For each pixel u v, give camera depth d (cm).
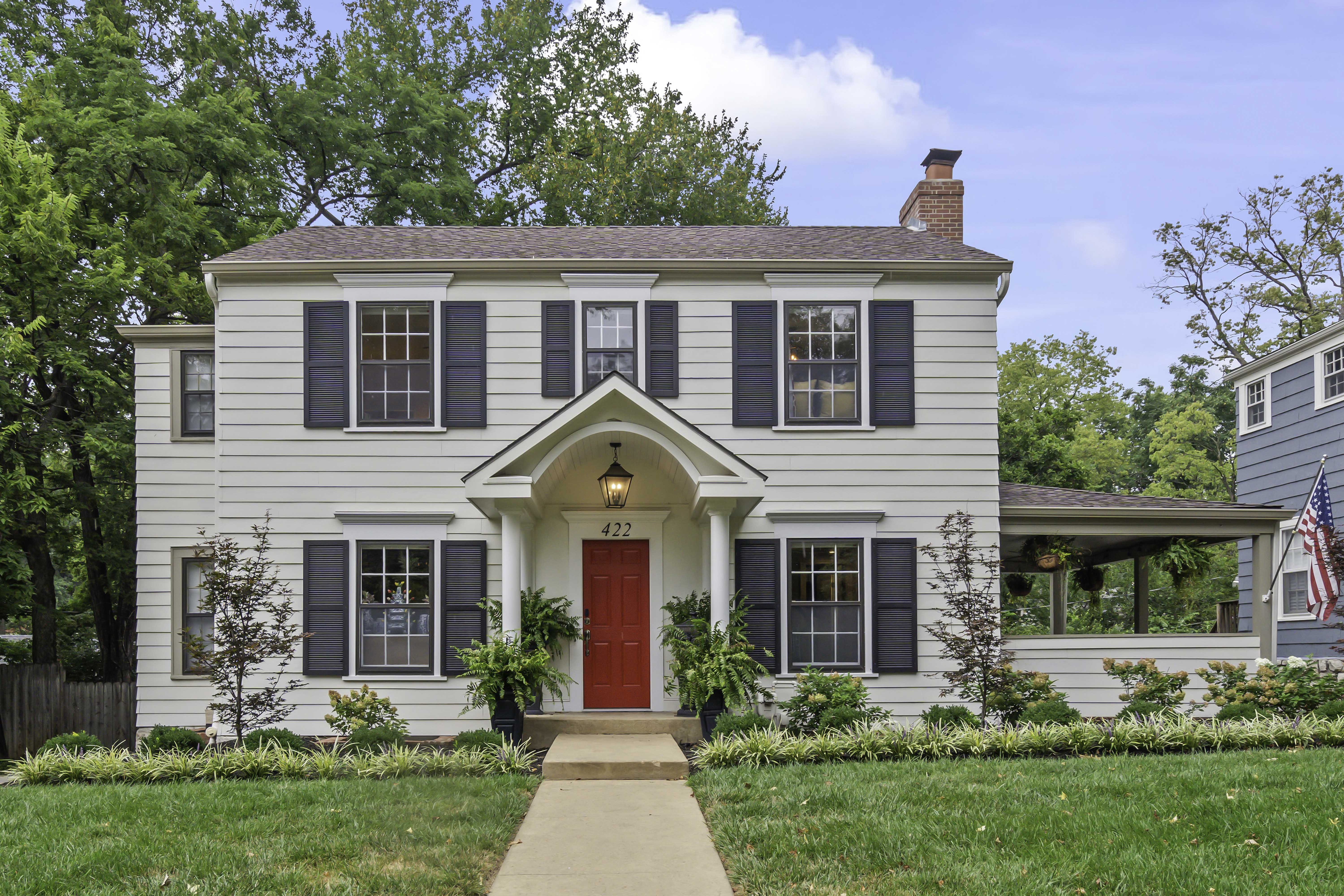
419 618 1318
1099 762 930
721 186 2894
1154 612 2909
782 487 1338
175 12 2475
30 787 933
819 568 1342
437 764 988
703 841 745
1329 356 1738
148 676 1398
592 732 1210
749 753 1014
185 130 1941
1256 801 729
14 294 1666
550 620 1301
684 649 1211
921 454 1345
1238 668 1242
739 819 774
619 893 624
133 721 1598
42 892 588
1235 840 652
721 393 1348
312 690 1294
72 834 717
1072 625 2538
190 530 1423
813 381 1362
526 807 856
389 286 1341
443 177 2700
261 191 2281
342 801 830
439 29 2992
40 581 1883
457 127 2752
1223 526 1395
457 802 834
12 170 1634
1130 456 4434
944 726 1115
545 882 646
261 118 2595
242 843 692
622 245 1455
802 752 1011
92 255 1758
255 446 1318
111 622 2028
